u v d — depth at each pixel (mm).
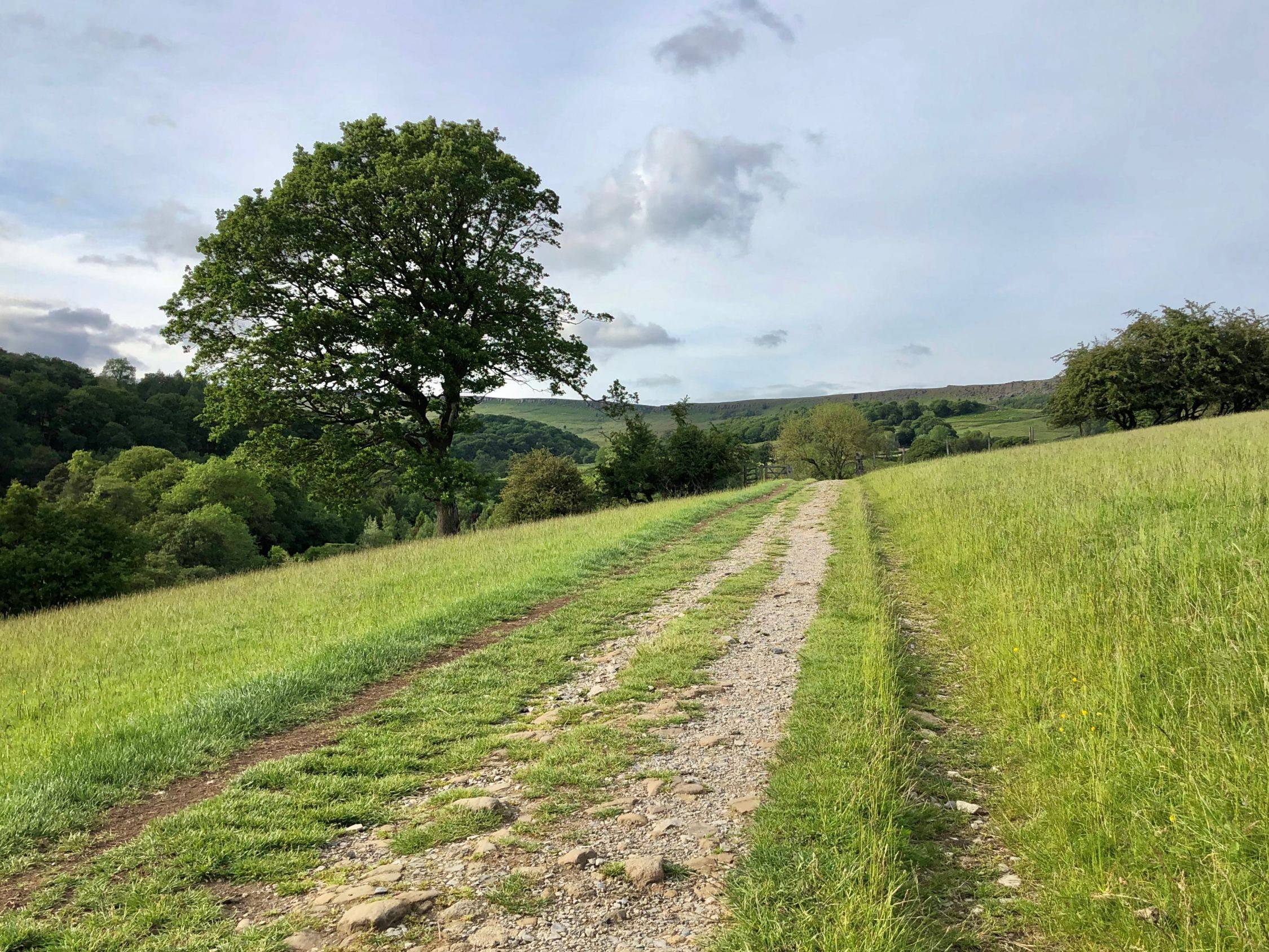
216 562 48219
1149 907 2945
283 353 22203
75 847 3926
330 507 25234
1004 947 2914
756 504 25359
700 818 3980
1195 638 4820
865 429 69688
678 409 45156
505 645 8000
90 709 6410
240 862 3676
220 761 5121
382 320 22156
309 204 23094
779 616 8781
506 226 25797
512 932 3000
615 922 3061
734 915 3035
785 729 5227
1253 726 3795
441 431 25734
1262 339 43344
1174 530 7277
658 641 7754
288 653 7891
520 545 15742
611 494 43750
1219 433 18984
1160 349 43469
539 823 3992
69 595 19828
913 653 7070
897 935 2775
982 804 4148
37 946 3045
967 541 10117
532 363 26141
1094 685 4812
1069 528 8930
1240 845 3033
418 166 22234
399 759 5023
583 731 5340
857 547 13227
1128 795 3611
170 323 22891
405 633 8281
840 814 3764
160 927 3152
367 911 3100
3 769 4926
